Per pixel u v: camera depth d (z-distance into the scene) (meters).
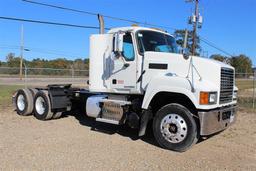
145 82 7.77
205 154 6.95
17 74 43.66
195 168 5.99
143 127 7.56
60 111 10.58
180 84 6.93
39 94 10.53
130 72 8.04
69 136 8.22
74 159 6.28
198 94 6.70
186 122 6.88
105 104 8.47
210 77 7.18
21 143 7.37
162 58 7.57
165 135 7.16
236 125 10.37
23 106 11.17
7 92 20.36
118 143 7.66
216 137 8.55
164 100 7.68
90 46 8.88
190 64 7.29
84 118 10.99
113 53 8.32
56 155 6.50
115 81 8.36
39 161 6.09
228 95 7.68
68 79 39.41
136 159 6.41
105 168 5.82
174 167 6.00
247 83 37.53
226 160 6.56
